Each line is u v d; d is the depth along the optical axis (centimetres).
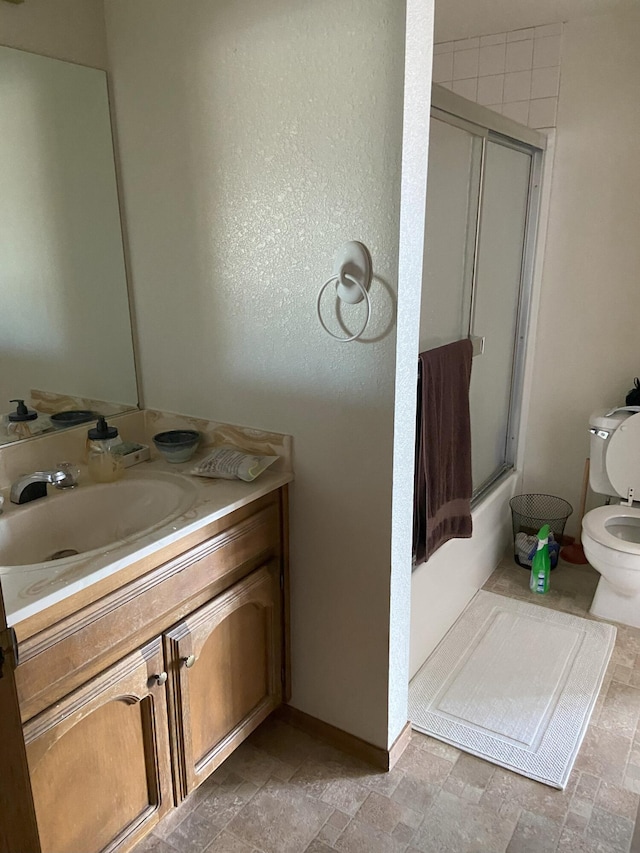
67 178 167
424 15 134
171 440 183
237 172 158
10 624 109
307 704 193
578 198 273
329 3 136
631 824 163
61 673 121
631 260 268
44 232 164
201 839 161
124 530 165
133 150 174
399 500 162
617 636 242
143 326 190
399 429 156
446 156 204
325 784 177
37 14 154
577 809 168
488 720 199
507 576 286
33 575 120
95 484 166
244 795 174
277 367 167
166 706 147
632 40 250
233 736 171
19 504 152
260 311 165
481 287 253
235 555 159
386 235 142
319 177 147
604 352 283
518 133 246
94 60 168
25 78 155
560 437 301
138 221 180
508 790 174
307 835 162
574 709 204
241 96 152
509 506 303
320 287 154
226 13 149
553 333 292
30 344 166
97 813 135
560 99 268
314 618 182
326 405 162
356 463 161
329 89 141
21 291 162
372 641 173
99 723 132
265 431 174
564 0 237
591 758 185
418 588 211
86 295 177
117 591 130
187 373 185
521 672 221
